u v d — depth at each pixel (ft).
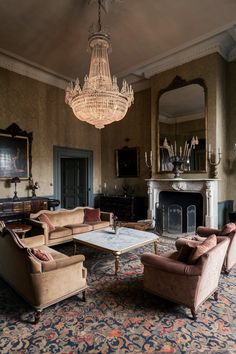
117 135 24.84
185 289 7.39
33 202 18.02
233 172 17.88
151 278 8.32
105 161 25.96
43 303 7.29
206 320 7.30
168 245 15.03
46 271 7.27
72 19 13.51
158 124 19.74
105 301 8.39
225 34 15.51
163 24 14.19
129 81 22.72
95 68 12.07
